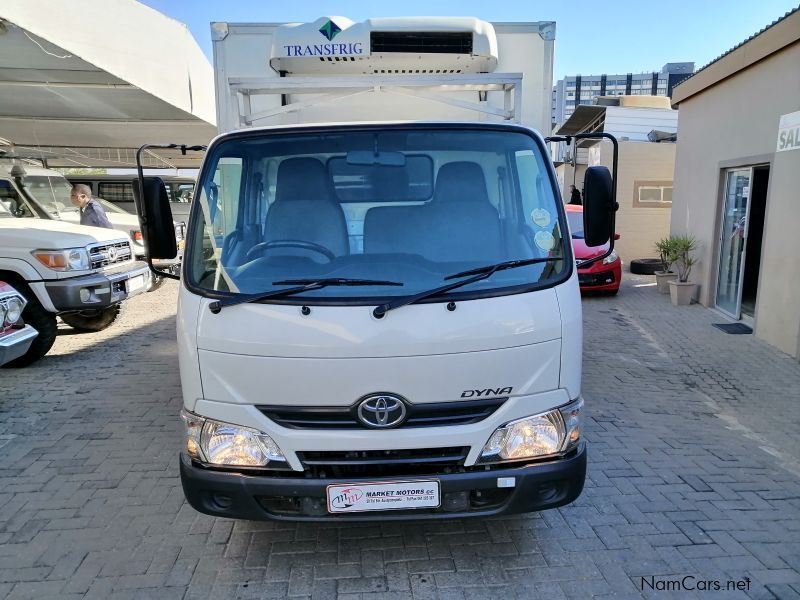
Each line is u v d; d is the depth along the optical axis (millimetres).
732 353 7559
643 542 3467
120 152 16219
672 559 3309
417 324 2646
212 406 2771
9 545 3467
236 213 3125
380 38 4367
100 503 3936
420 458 2742
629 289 12188
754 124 8492
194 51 9945
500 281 2814
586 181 3010
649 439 4961
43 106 10930
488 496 2828
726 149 9414
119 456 4629
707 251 10156
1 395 5957
